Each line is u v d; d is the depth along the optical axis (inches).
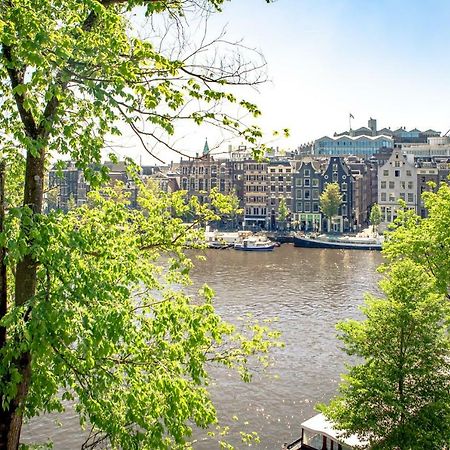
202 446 754.8
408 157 4525.1
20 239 203.3
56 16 249.3
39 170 251.0
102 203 308.0
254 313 1528.1
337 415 586.6
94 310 215.6
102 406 241.0
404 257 667.4
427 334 569.9
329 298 1763.0
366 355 585.9
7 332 241.4
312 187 4554.6
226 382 971.3
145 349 267.9
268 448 757.3
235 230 4616.1
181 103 262.2
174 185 4972.9
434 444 520.1
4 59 212.1
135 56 244.4
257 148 277.9
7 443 227.8
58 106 243.6
